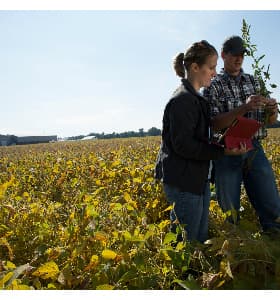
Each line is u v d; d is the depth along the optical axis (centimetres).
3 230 335
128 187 479
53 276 248
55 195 598
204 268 277
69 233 298
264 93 394
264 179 398
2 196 394
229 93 407
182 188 319
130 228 309
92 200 396
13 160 1317
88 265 254
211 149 314
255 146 400
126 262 258
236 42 392
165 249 264
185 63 325
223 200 404
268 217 403
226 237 280
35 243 322
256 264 267
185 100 309
